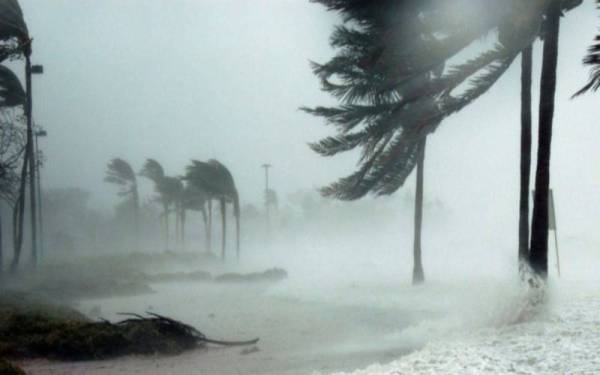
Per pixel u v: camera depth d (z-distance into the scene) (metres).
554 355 6.39
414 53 13.35
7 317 11.51
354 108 16.84
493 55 12.40
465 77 12.77
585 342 6.93
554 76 11.34
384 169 18.52
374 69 14.98
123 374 8.30
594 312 9.17
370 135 17.25
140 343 9.91
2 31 24.19
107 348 9.72
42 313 12.84
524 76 14.52
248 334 11.85
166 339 10.14
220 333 12.06
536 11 11.29
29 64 25.64
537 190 11.21
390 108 16.42
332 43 16.19
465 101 13.10
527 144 14.41
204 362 9.05
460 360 6.80
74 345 9.55
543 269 10.92
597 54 9.73
